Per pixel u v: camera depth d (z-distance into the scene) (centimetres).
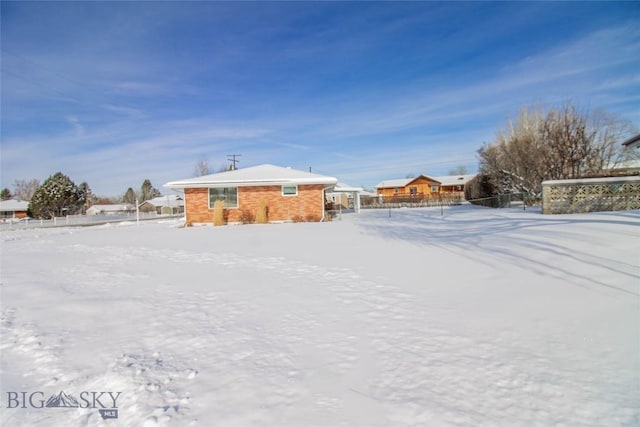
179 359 296
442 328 334
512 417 204
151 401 236
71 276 664
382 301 426
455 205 3691
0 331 378
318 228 1427
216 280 580
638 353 265
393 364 272
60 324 394
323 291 484
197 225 1909
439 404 219
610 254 518
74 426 217
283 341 325
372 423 205
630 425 192
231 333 350
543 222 905
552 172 1761
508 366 259
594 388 227
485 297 410
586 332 304
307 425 205
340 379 254
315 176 1948
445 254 657
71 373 282
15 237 1733
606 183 1190
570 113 1752
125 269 717
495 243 694
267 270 640
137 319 403
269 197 1905
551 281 443
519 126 2625
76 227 2564
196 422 212
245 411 221
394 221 1641
